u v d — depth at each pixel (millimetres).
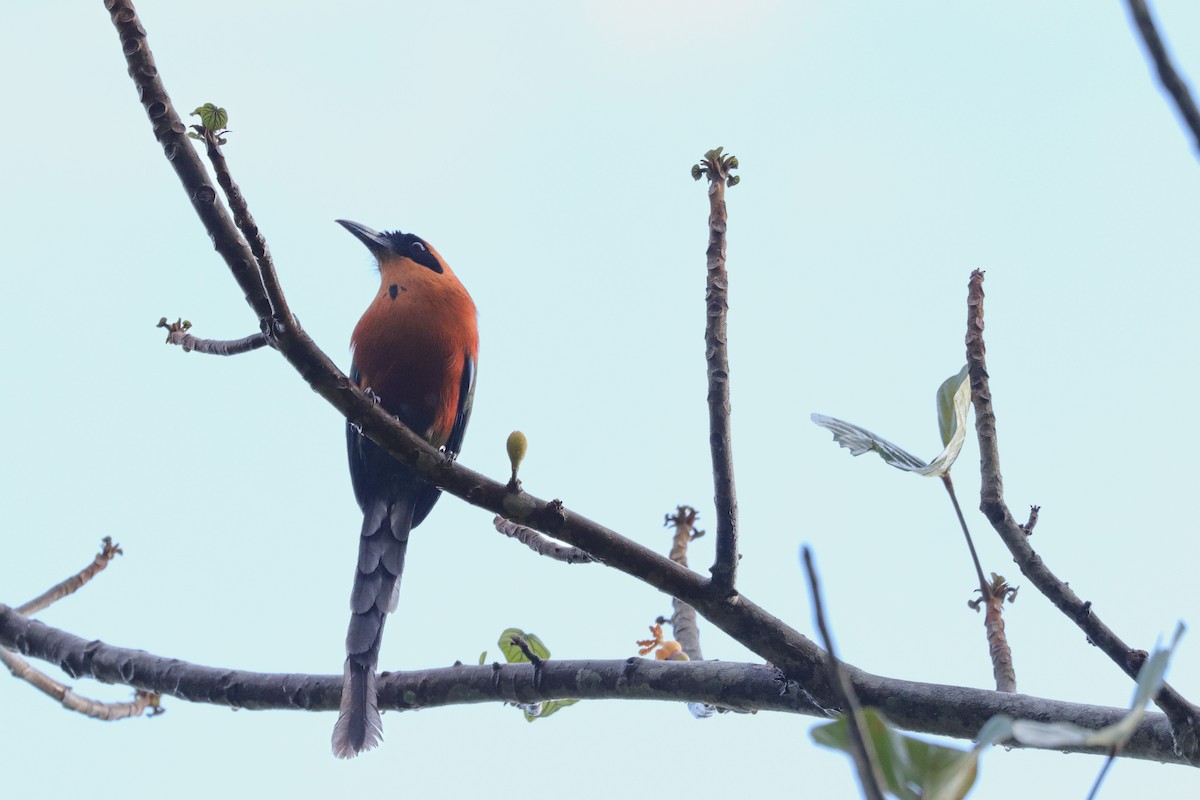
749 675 8555
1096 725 7434
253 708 10148
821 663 8133
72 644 10648
